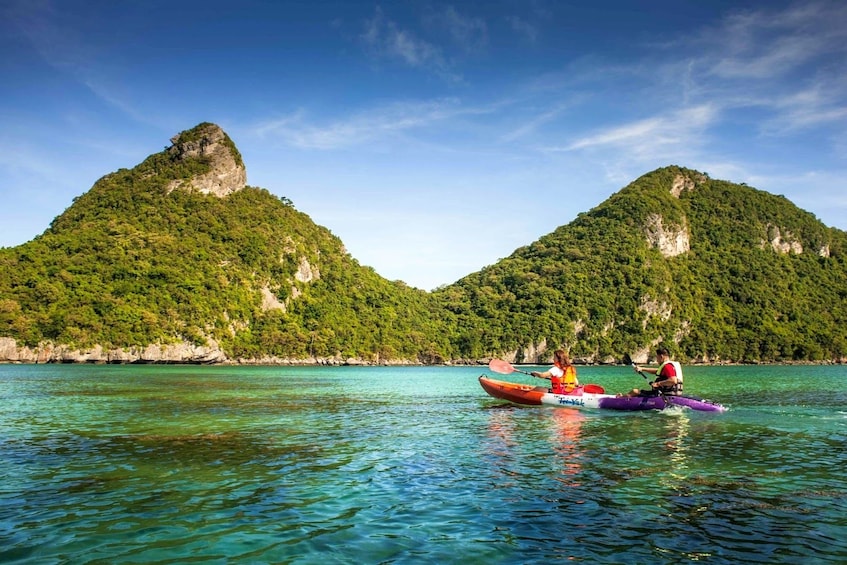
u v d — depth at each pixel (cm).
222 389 2997
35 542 601
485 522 671
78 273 8619
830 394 2692
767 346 12138
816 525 658
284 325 10694
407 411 1873
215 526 657
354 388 3328
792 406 1989
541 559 561
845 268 15125
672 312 12862
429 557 566
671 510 715
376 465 984
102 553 572
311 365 10394
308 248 12862
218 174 12581
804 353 11875
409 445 1185
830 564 546
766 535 625
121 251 9312
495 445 1182
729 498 770
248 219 12131
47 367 6300
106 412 1802
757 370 7538
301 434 1345
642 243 14450
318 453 1097
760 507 729
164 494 791
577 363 12444
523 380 5709
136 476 901
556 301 13025
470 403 2195
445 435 1319
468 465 984
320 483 856
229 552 577
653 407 1717
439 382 4325
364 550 584
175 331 8569
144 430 1407
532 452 1101
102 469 952
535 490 812
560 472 927
